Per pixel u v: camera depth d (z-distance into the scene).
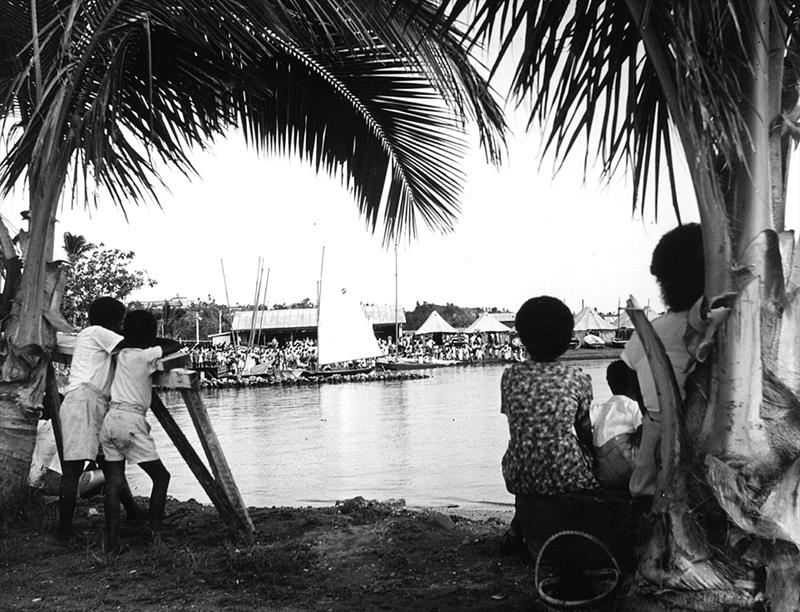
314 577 4.14
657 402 3.14
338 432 18.45
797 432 2.55
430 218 7.86
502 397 3.91
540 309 3.85
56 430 5.96
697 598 2.54
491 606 3.52
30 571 4.43
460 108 5.57
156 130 6.15
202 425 4.94
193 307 84.00
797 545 2.47
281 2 5.36
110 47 5.25
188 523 5.63
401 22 4.84
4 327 5.75
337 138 7.36
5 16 5.48
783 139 2.73
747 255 2.58
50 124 4.95
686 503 2.63
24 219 6.08
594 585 3.37
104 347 5.27
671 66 2.69
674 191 3.13
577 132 2.94
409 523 5.20
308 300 87.25
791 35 2.71
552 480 3.58
